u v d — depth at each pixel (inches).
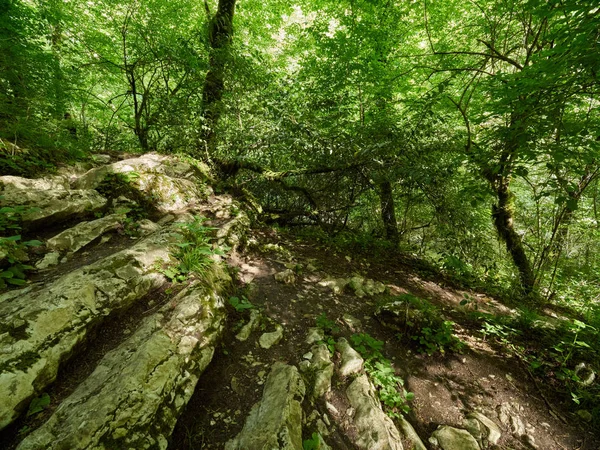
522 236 320.8
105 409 66.2
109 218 147.7
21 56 211.2
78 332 82.7
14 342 71.6
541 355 148.7
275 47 413.4
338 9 328.5
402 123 265.3
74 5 295.4
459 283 244.5
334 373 110.8
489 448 102.7
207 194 236.7
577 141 138.4
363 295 176.2
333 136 251.6
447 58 274.5
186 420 81.3
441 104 269.9
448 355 140.2
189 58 258.1
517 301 238.4
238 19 390.9
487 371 135.7
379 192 277.4
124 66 308.3
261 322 127.9
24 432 62.9
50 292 87.4
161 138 295.0
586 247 350.6
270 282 163.5
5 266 101.3
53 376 73.4
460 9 298.7
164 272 115.4
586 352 147.3
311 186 294.5
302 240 245.3
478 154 172.1
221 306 116.3
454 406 116.3
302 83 275.6
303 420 88.5
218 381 96.3
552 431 112.6
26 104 184.2
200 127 264.2
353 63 266.1
